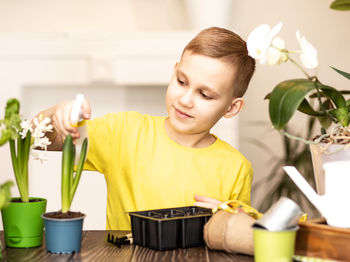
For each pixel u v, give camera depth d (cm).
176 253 87
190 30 263
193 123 115
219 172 129
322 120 106
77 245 87
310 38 304
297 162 274
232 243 86
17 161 91
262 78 303
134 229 93
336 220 80
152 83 257
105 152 130
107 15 288
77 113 91
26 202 90
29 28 288
